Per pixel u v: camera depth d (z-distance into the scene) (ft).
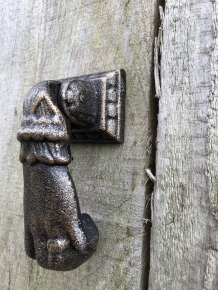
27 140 0.51
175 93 0.51
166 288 0.50
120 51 0.59
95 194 0.60
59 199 0.49
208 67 0.48
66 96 0.52
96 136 0.59
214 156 0.46
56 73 0.70
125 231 0.56
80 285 0.62
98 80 0.57
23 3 0.80
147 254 0.54
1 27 0.86
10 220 0.79
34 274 0.71
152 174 0.54
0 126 0.85
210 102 0.47
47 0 0.74
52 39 0.72
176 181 0.50
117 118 0.56
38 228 0.50
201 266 0.47
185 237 0.49
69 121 0.54
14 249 0.77
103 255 0.58
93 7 0.64
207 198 0.47
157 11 0.55
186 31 0.50
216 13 0.47
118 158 0.58
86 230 0.52
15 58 0.81
